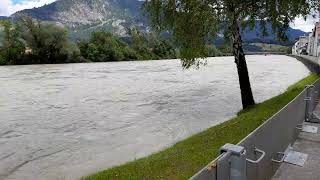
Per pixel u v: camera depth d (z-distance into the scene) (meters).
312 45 93.31
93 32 104.62
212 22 16.05
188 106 25.12
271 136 6.23
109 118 21.80
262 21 18.14
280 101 18.44
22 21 85.75
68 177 11.76
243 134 11.84
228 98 28.73
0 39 84.94
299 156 7.30
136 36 112.81
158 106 25.53
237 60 19.83
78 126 19.78
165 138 16.50
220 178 3.81
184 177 7.91
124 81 45.03
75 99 30.19
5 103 28.39
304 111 10.14
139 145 15.44
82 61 95.25
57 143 16.28
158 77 50.38
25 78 50.00
